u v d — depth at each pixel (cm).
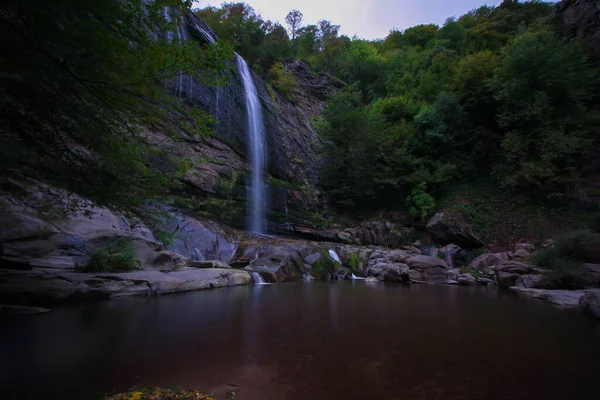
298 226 2006
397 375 301
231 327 477
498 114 2441
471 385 282
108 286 707
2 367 296
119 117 341
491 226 1994
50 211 523
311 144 2895
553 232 1789
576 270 1158
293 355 353
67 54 226
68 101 282
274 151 2422
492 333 488
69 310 561
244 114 2223
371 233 2041
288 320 538
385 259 1588
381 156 2448
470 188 2298
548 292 1014
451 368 326
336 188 2434
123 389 250
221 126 1967
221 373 293
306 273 1365
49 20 202
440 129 2447
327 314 602
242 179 1859
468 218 2081
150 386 257
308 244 1551
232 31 2884
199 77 356
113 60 243
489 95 2481
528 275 1262
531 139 2080
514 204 2066
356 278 1472
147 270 913
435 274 1470
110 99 294
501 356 372
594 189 1872
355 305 718
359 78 4350
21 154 298
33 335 404
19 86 246
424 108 2708
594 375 313
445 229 2014
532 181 1984
